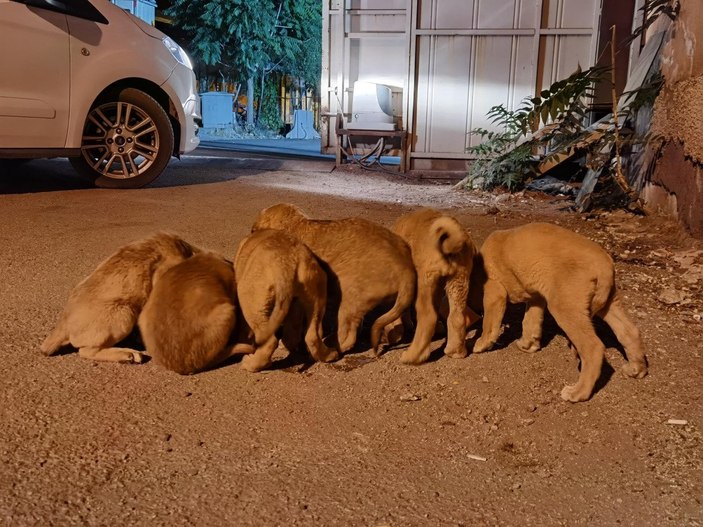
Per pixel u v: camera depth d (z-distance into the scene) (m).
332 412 3.45
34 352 3.94
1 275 5.25
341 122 13.09
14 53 7.80
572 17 12.12
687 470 3.04
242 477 2.88
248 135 28.73
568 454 3.15
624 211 8.73
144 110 9.02
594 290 3.61
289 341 3.99
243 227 7.05
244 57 27.55
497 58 12.43
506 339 4.41
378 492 2.81
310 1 30.08
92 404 3.41
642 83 9.33
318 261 3.88
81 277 5.29
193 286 3.66
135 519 2.59
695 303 5.21
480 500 2.79
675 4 8.16
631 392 3.74
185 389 3.60
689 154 7.05
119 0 22.20
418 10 12.44
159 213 7.58
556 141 11.31
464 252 3.87
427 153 12.86
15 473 2.82
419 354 3.95
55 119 8.23
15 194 8.41
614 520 2.70
